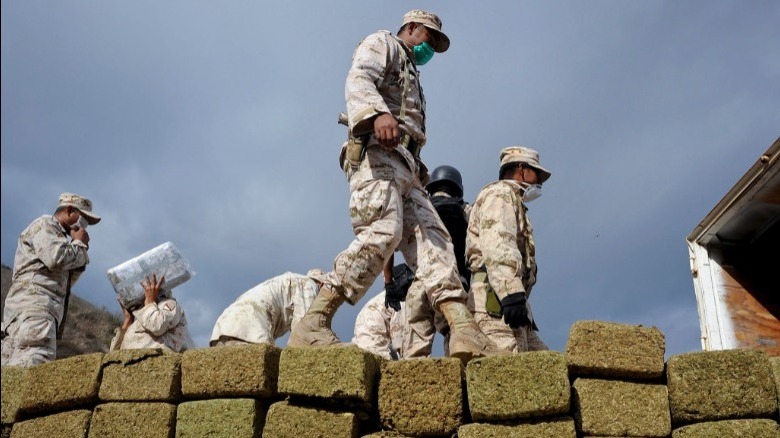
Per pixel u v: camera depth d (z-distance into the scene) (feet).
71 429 13.88
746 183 16.11
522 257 16.46
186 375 13.55
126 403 13.78
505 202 15.98
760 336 17.11
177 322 20.85
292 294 19.92
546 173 18.12
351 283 14.35
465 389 12.67
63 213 23.80
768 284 17.69
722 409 11.80
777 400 11.81
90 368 14.21
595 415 11.95
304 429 12.57
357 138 14.88
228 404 13.10
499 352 14.03
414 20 16.51
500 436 11.89
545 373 11.98
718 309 17.30
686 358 12.19
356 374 12.55
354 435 12.49
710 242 17.93
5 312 21.74
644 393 12.12
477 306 16.62
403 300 18.61
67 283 22.82
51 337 21.59
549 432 11.78
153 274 21.33
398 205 14.67
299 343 14.14
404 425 12.46
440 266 14.90
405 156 14.98
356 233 14.98
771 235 17.48
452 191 20.02
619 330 12.50
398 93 15.56
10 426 14.71
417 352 17.75
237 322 19.07
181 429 13.24
